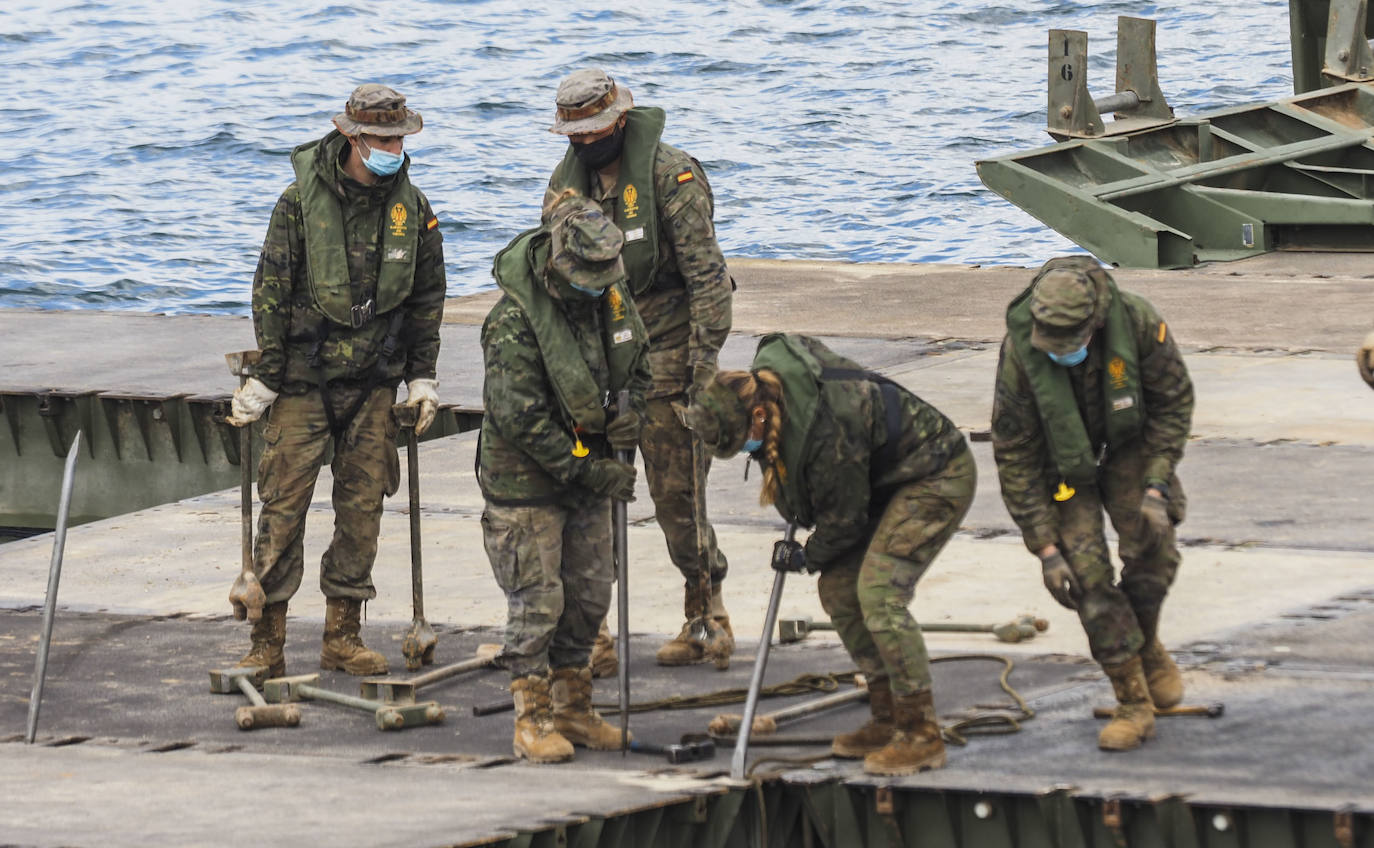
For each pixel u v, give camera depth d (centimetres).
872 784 1831
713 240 2252
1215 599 2402
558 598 1973
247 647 2433
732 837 1852
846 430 1792
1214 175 5081
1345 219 4747
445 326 4347
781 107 9456
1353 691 2038
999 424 1886
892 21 11894
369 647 2417
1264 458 3062
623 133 2245
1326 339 3853
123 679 2311
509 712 2170
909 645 1844
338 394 2284
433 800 1758
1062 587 1895
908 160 8081
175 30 12250
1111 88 9869
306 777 1872
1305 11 6066
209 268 6581
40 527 3788
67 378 3919
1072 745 1916
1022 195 4959
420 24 12406
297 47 11619
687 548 2281
